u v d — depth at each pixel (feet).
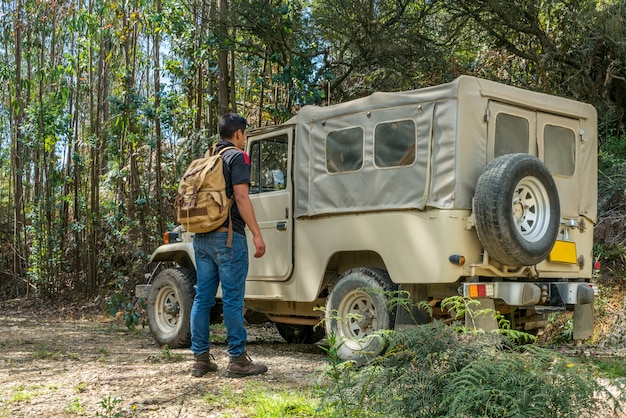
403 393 10.76
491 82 19.36
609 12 37.22
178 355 21.24
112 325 33.47
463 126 18.61
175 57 44.37
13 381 17.25
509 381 9.98
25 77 56.75
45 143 47.73
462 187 18.51
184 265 26.78
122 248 46.42
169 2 40.98
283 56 38.63
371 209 19.88
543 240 18.75
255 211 23.32
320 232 21.20
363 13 37.63
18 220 51.60
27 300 47.62
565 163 21.58
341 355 19.67
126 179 48.65
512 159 18.29
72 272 47.57
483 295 18.29
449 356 10.98
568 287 20.67
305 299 21.52
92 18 46.96
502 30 42.19
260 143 23.57
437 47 42.19
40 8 50.70
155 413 13.57
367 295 19.48
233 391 15.53
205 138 39.11
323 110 21.52
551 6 39.96
